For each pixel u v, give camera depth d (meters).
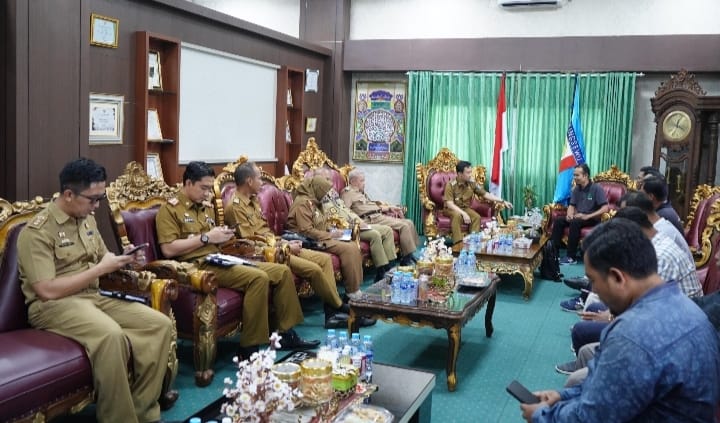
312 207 4.86
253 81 6.46
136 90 4.80
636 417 1.52
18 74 3.56
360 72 8.46
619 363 1.49
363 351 2.56
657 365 1.46
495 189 7.66
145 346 2.69
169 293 2.93
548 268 5.96
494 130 7.85
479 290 3.78
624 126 7.31
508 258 5.17
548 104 7.60
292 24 8.47
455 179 7.04
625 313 1.58
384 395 2.43
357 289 4.69
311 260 4.33
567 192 7.21
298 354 2.63
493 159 7.64
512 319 4.66
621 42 7.20
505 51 7.63
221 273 3.54
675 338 1.48
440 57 7.88
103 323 2.54
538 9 7.62
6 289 2.67
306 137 7.71
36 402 2.25
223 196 4.43
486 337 4.23
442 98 8.00
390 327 4.38
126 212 3.40
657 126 6.77
